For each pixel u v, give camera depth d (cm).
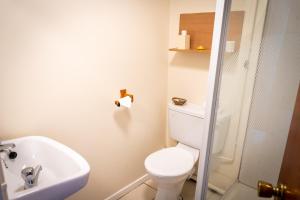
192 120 188
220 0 90
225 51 101
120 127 186
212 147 114
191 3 187
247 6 106
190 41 192
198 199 120
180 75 212
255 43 119
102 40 156
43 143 122
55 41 132
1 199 47
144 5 178
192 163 171
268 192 68
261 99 126
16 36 117
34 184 100
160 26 197
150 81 203
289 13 108
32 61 125
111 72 168
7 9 111
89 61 152
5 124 122
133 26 175
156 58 203
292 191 59
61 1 130
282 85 117
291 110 116
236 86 120
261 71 123
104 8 152
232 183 139
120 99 173
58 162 114
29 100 128
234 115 129
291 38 110
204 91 197
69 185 90
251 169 136
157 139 230
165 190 173
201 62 193
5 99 119
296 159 59
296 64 111
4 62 115
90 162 170
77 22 140
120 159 194
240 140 135
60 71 139
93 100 161
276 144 125
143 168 221
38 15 123
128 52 176
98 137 171
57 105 142
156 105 217
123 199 198
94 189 179
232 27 101
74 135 155
